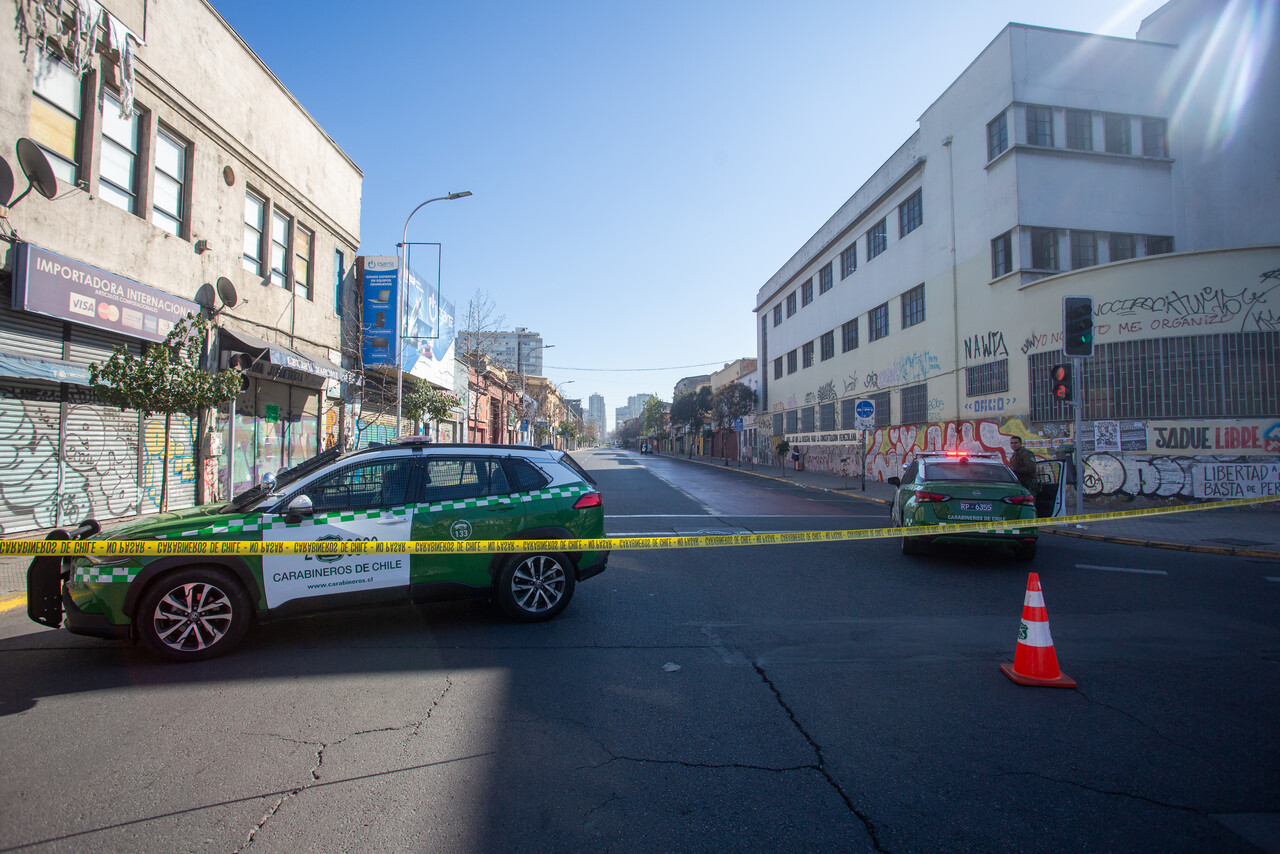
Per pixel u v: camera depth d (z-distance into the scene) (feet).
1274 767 11.27
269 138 50.88
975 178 67.56
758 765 11.34
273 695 14.34
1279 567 29.55
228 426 45.50
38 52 31.24
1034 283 58.39
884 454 87.45
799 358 124.67
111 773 10.98
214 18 43.57
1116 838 9.27
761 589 24.67
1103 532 39.32
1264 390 48.19
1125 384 51.98
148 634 16.03
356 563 17.78
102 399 30.17
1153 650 17.56
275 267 53.16
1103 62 63.93
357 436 67.46
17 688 14.69
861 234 95.66
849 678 15.48
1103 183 62.75
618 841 9.19
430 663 16.42
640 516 48.03
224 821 9.60
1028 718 13.25
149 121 38.32
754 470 127.13
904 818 9.77
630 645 17.90
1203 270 49.57
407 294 70.23
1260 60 59.62
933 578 26.76
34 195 30.78
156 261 38.55
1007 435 61.87
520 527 19.63
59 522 32.71
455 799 10.24
